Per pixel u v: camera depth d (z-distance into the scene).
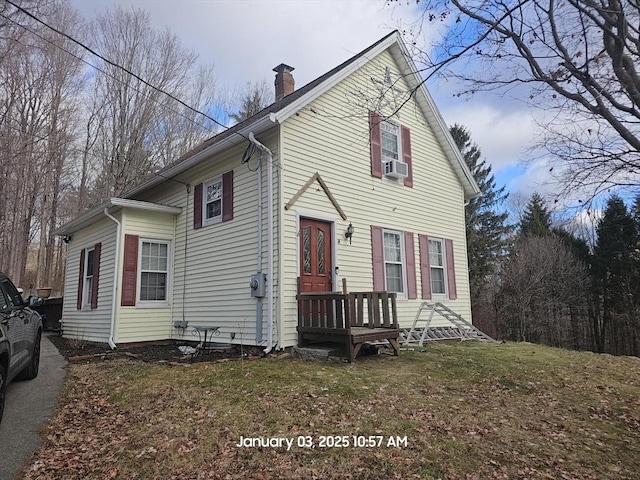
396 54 11.47
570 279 24.39
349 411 4.48
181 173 10.44
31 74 19.61
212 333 8.90
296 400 4.77
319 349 7.09
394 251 10.68
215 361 6.95
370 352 7.51
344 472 3.28
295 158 8.34
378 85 10.60
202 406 4.66
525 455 3.73
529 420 4.63
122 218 9.62
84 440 3.92
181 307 9.90
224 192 9.16
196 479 3.19
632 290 23.05
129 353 8.28
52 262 24.66
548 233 26.91
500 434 4.16
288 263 7.80
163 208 10.13
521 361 7.58
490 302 27.73
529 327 24.83
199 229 9.75
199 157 8.99
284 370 6.10
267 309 7.70
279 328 7.50
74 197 24.31
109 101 21.92
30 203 21.12
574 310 24.88
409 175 11.38
